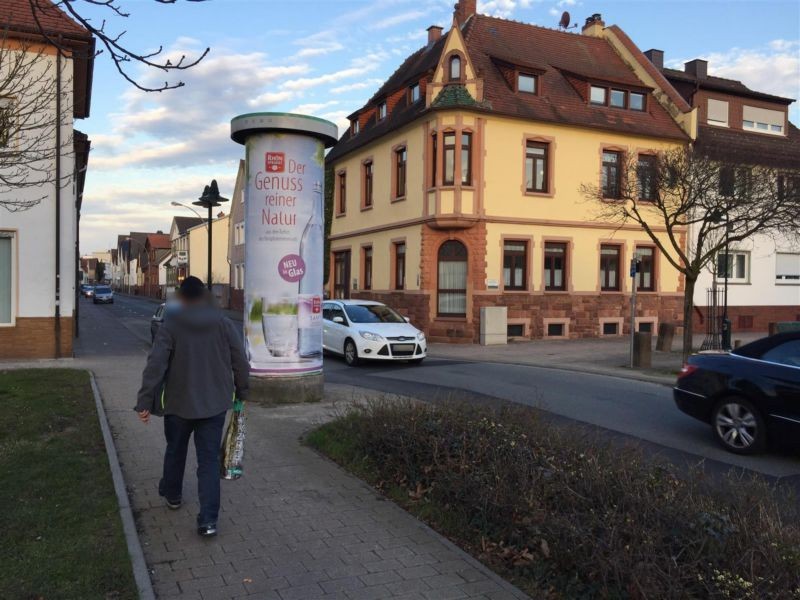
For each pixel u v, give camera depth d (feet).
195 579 12.32
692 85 88.74
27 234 47.44
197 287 14.93
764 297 87.92
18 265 47.34
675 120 82.69
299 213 30.27
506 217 70.54
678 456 23.72
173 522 15.15
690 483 13.64
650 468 14.74
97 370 41.93
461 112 68.44
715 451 24.52
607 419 29.99
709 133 86.53
